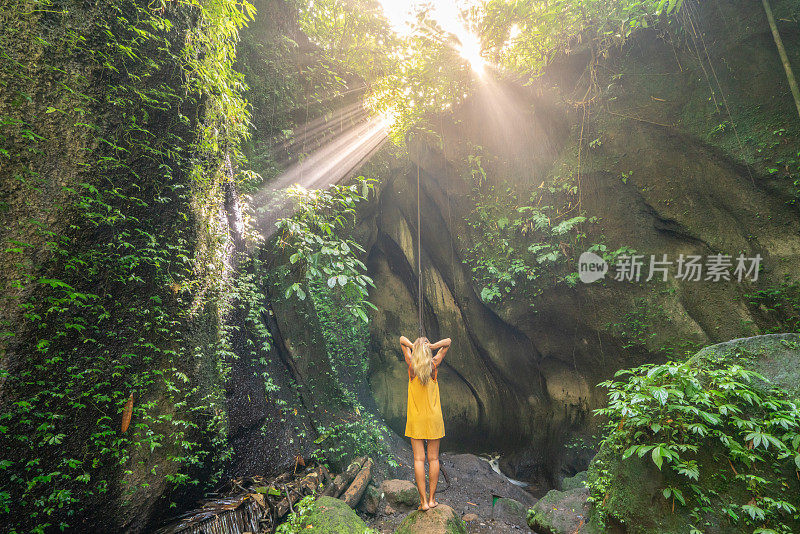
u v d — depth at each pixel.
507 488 6.89
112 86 3.04
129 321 3.21
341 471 5.20
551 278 7.20
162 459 3.35
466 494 6.37
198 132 3.80
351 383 7.40
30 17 2.65
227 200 4.62
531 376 8.15
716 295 5.66
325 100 7.19
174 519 3.42
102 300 3.03
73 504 2.85
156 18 3.28
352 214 7.88
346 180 7.76
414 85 7.76
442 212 8.77
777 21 4.96
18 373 2.57
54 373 2.75
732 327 5.49
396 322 10.09
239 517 3.63
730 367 3.38
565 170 6.94
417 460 3.64
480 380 9.33
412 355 3.74
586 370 7.19
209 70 3.80
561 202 7.03
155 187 3.40
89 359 2.95
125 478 3.13
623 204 6.46
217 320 4.14
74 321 2.84
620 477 3.63
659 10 4.98
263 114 6.07
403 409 9.66
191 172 3.73
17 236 2.60
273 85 6.25
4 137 2.55
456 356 9.52
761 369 3.38
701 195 5.77
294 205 5.87
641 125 6.18
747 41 5.24
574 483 5.90
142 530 3.24
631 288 6.42
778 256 5.19
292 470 4.66
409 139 8.62
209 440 3.76
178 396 3.50
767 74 5.14
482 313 8.68
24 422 2.58
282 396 4.99
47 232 2.67
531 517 4.69
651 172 6.15
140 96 3.21
